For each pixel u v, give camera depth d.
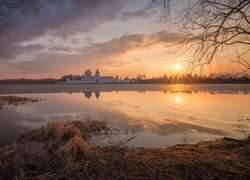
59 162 6.05
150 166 5.67
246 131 13.98
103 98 41.41
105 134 13.29
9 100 36.44
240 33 5.46
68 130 11.23
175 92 61.25
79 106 28.42
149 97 43.16
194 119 18.39
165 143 11.49
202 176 5.09
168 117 19.55
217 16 5.49
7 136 13.08
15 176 5.11
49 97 44.31
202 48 5.73
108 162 5.96
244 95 44.56
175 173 5.27
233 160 6.09
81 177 5.16
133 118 19.11
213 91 62.22
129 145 11.03
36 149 8.21
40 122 17.86
